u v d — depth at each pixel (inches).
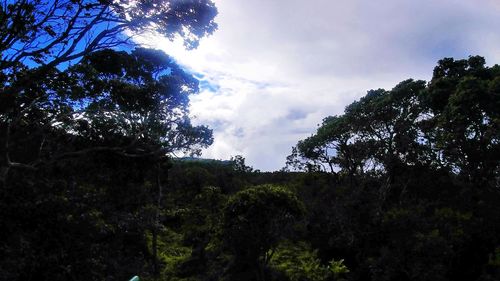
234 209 908.0
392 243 999.0
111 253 576.4
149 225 856.9
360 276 1050.1
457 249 1003.9
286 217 919.7
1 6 471.2
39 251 433.1
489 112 1116.5
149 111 829.8
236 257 954.1
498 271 928.3
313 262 992.2
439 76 1378.0
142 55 816.9
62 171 746.2
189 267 1024.2
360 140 1395.2
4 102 548.1
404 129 1294.3
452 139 1176.8
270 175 1959.9
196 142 944.3
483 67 1320.1
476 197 1158.3
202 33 583.2
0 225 420.5
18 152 681.0
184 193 1603.1
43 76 571.8
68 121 758.5
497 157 1131.3
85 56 667.4
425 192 1253.7
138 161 883.4
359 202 1166.3
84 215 502.0
